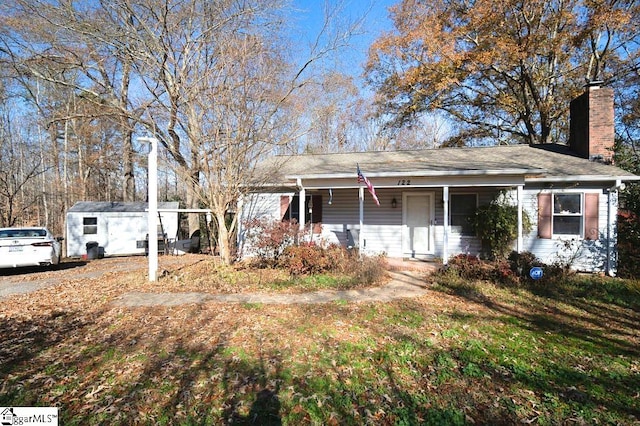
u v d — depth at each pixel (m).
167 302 6.70
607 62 18.58
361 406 3.29
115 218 17.78
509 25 16.98
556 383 3.71
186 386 3.64
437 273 9.05
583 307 6.53
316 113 14.18
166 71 11.78
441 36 17.97
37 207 29.88
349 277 8.77
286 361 4.19
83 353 4.46
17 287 8.54
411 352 4.44
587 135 11.12
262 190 12.54
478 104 21.75
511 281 8.21
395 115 23.47
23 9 12.16
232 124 10.23
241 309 6.21
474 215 11.20
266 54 11.09
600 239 10.01
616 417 3.13
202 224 19.77
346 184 10.69
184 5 11.38
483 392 3.53
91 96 15.38
